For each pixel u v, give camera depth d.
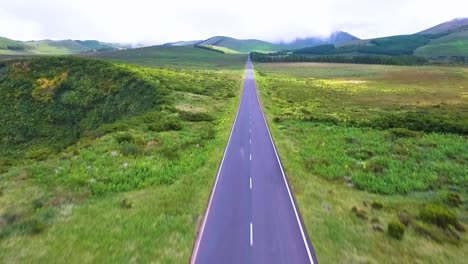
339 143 49.47
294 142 50.66
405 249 21.69
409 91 115.12
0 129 82.56
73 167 36.16
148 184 32.75
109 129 54.06
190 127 58.78
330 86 130.62
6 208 26.27
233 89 110.19
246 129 57.66
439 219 25.33
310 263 19.86
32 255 20.20
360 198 30.69
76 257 20.08
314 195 30.44
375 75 169.12
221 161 39.97
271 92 109.06
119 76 98.00
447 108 82.62
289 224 24.59
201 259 20.12
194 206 27.44
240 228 23.94
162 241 22.02
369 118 68.19
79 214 25.88
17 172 34.78
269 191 30.94
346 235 23.28
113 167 36.47
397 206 28.98
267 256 20.50
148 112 69.44
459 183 34.12
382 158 41.66
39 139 79.81
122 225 24.09
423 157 42.66
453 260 20.61
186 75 129.62
